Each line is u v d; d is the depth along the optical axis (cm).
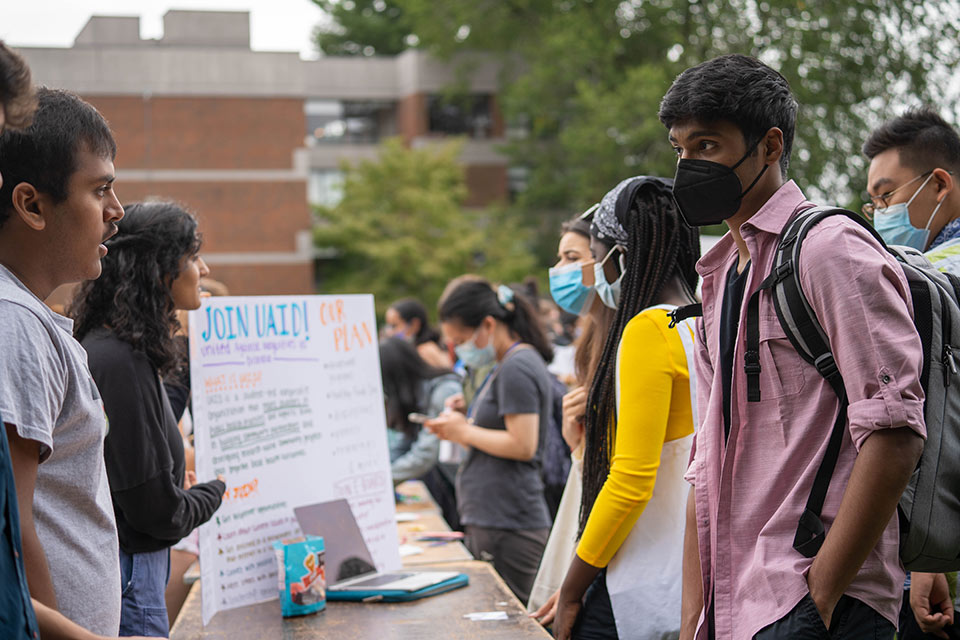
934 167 230
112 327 209
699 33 1888
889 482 138
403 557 309
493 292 385
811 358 150
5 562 112
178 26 2600
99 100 2534
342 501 267
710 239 348
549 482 416
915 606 217
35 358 134
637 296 225
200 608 247
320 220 2858
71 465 146
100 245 153
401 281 2678
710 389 179
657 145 2069
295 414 265
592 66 2364
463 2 2606
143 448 202
